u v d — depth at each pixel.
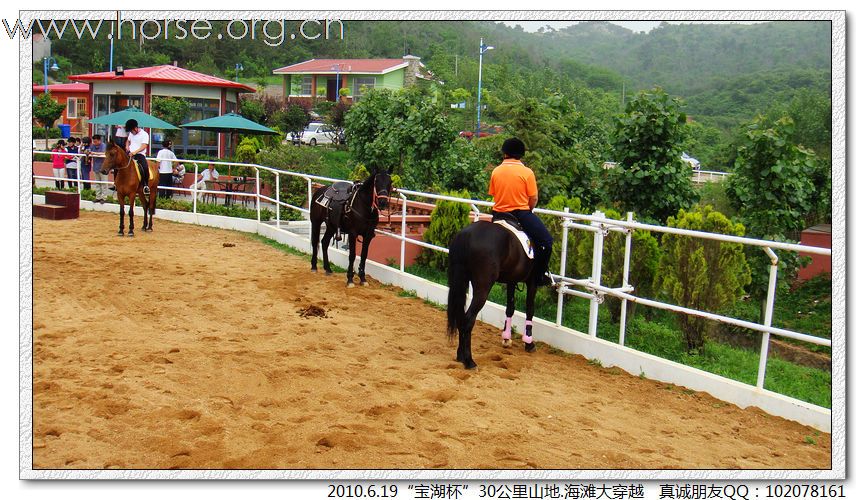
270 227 15.48
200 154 26.97
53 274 10.89
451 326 7.67
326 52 61.44
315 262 12.34
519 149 8.16
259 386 6.75
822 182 16.00
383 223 13.15
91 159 21.73
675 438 6.17
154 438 5.58
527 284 8.45
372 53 66.31
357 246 12.92
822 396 7.54
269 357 7.57
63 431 5.64
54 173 21.66
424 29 76.00
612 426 6.31
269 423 5.96
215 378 6.89
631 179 12.57
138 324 8.64
